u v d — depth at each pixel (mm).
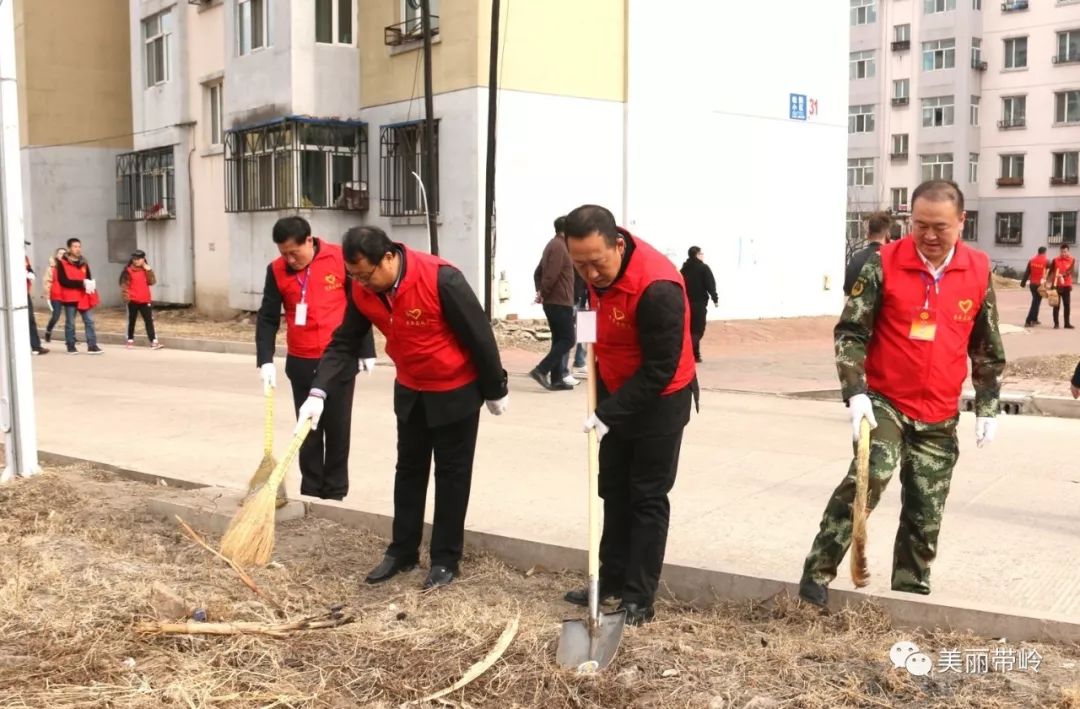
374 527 5871
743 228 22047
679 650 3957
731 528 5871
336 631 4238
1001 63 49594
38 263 28094
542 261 11820
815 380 13414
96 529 5812
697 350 15273
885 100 51875
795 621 4262
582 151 19672
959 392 4246
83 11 28156
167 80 25547
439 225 19234
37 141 27844
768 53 22125
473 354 4836
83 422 9961
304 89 20109
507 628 4121
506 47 18562
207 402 11320
